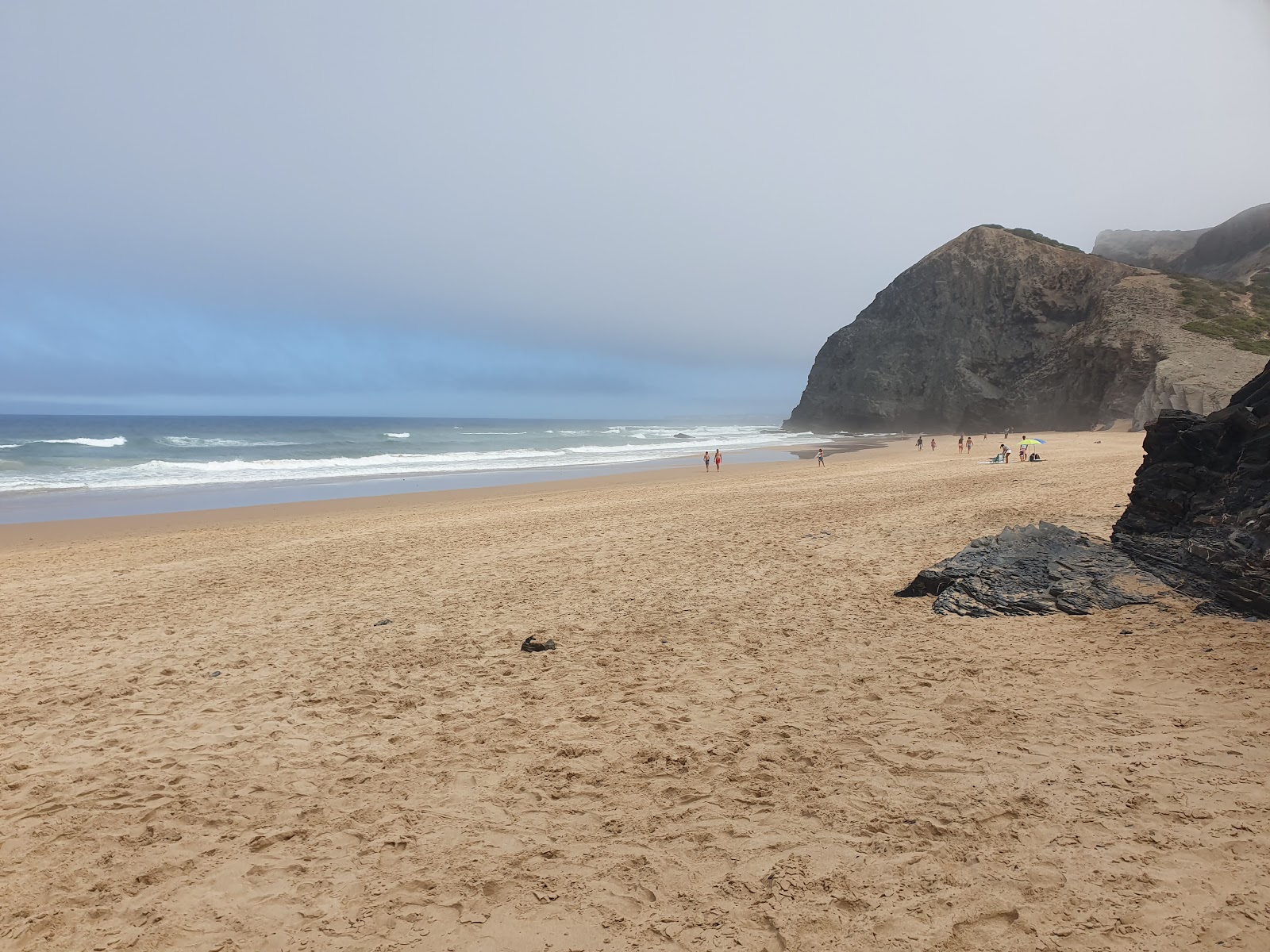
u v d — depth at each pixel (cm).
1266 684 493
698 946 292
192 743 541
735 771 449
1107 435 5372
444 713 580
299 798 448
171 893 353
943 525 1295
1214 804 359
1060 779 400
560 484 3011
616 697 598
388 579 1145
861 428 9044
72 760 517
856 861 342
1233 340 5728
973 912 297
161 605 1024
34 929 328
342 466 4016
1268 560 620
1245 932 268
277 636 834
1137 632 634
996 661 612
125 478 3331
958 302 8719
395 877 358
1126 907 289
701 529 1490
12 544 1672
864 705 542
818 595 895
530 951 298
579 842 381
